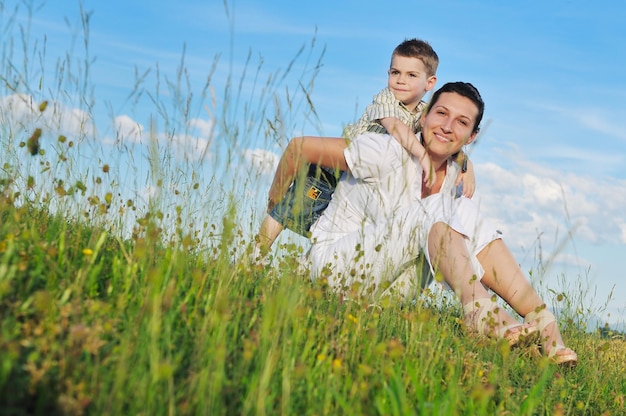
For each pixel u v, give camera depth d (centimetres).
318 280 333
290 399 229
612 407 357
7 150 322
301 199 323
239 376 231
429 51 598
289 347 250
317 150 410
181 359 231
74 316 225
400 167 412
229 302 278
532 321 377
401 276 401
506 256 396
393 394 239
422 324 309
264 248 357
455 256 370
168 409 201
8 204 299
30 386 188
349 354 279
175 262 275
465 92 425
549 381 347
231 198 285
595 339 445
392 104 526
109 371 205
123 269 275
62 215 313
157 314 211
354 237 408
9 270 234
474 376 300
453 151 423
